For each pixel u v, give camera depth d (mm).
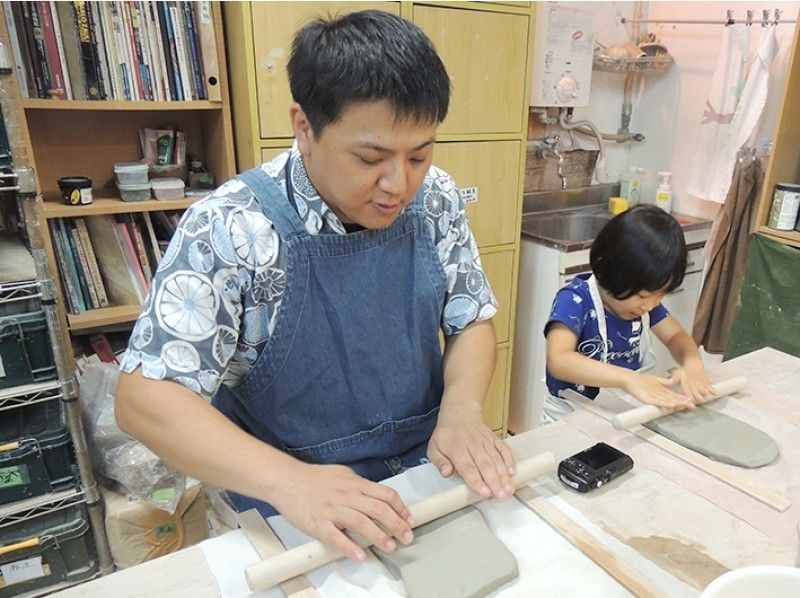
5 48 1199
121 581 632
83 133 1715
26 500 1451
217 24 1556
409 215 838
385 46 583
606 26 2473
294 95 641
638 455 852
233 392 854
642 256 1212
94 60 1458
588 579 627
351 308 804
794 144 1943
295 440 855
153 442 692
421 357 900
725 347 2238
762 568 486
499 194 2057
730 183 2227
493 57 1887
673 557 655
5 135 1235
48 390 1396
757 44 2205
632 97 2654
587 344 1353
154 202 1605
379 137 601
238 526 729
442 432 817
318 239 760
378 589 616
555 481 789
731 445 861
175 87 1566
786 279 1892
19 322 1332
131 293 1680
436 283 888
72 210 1511
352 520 641
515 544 681
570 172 2580
